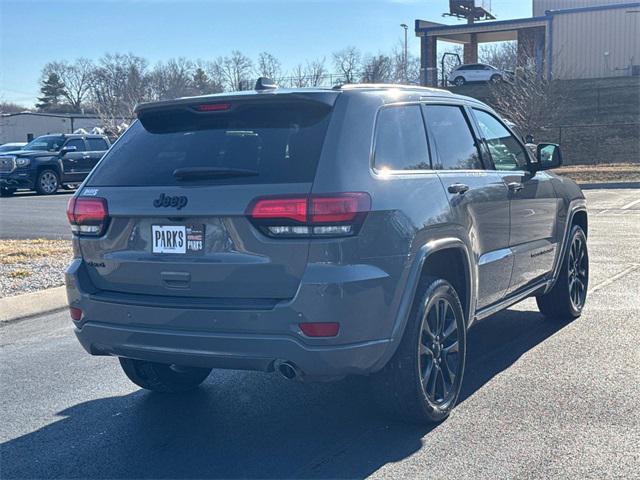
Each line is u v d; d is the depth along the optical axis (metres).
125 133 5.14
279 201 4.18
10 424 5.17
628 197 21.00
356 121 4.52
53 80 96.44
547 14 44.81
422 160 5.05
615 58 43.47
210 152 4.62
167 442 4.81
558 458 4.33
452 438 4.68
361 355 4.29
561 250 7.13
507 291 6.13
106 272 4.76
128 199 4.64
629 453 4.37
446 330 5.06
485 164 5.91
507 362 6.19
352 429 4.90
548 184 6.88
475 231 5.39
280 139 4.48
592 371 5.87
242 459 4.51
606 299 8.30
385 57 45.69
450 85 45.19
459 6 52.25
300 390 5.74
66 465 4.50
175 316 4.38
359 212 4.23
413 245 4.57
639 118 35.34
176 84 56.22
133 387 5.93
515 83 34.72
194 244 4.41
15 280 9.68
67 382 6.05
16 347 7.09
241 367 4.36
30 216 18.28
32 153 25.78
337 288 4.13
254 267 4.24
